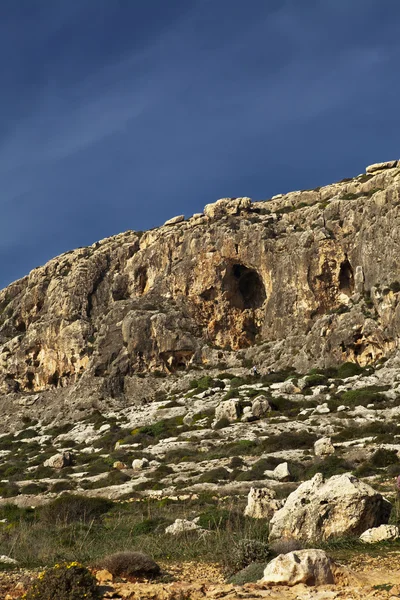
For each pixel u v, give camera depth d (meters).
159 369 99.06
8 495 54.69
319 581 16.89
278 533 24.33
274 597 15.50
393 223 87.69
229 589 16.58
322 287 93.50
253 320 101.69
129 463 62.00
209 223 110.56
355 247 91.69
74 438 83.06
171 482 50.31
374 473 44.44
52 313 116.00
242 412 72.38
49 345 109.44
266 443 58.78
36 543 27.02
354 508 23.66
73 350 106.19
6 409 104.06
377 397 68.81
